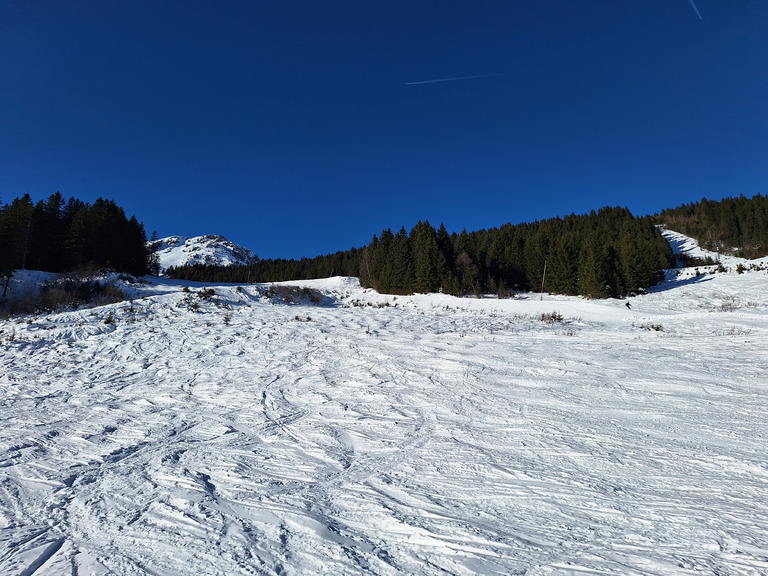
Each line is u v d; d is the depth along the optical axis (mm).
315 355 11812
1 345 13078
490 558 2734
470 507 3490
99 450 5328
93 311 19641
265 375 9781
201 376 9930
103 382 9578
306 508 3570
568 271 40844
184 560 2820
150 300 23859
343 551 2871
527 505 3484
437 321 20469
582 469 4152
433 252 42969
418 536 3049
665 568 2555
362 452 5023
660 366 8555
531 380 7984
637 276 37219
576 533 3018
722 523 3059
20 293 27125
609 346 11336
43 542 3135
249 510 3559
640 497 3529
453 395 7297
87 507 3730
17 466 4805
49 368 10953
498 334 15180
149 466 4730
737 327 14641
